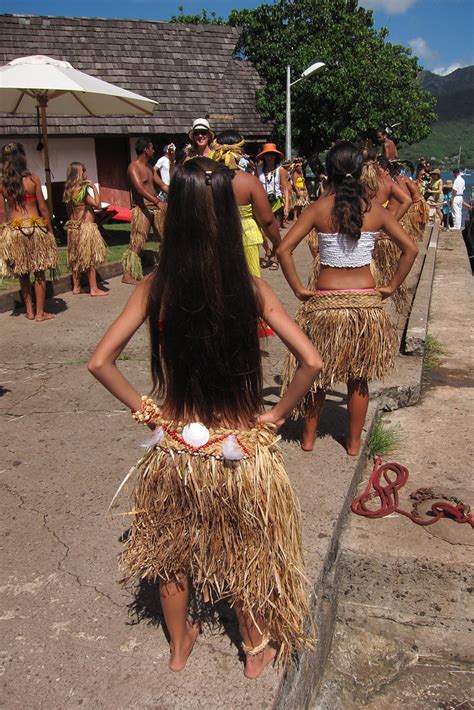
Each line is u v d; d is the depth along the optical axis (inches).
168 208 69.4
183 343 70.8
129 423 167.3
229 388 73.2
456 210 725.3
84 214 310.0
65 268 358.6
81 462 146.3
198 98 817.5
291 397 75.5
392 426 186.1
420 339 222.1
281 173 522.6
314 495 130.2
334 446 152.3
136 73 783.7
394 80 979.3
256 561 77.0
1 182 257.0
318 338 137.3
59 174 701.3
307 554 111.3
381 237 253.1
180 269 68.9
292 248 138.3
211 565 77.8
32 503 129.1
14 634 94.0
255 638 84.0
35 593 102.6
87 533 118.3
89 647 91.3
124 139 745.6
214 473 73.6
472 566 123.2
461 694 113.3
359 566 128.3
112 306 295.3
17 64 370.6
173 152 448.8
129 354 223.1
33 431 163.8
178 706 81.4
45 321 270.8
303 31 943.0
